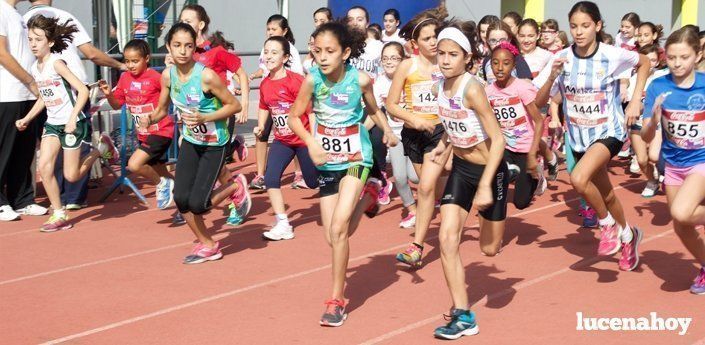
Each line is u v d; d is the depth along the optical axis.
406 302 5.61
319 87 5.24
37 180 9.84
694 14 22.28
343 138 5.27
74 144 7.63
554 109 8.09
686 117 5.46
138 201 8.95
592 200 6.05
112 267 6.47
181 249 7.02
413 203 7.69
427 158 6.28
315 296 5.74
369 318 5.30
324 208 5.43
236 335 5.01
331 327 5.13
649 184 9.13
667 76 5.58
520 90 6.47
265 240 7.28
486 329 5.09
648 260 6.59
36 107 7.81
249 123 14.15
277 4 15.27
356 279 6.13
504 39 7.40
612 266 6.43
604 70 6.17
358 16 9.60
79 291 5.88
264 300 5.66
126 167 9.05
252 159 11.64
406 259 6.32
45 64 7.55
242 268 6.42
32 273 6.32
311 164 7.38
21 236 7.46
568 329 5.08
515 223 7.91
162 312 5.43
